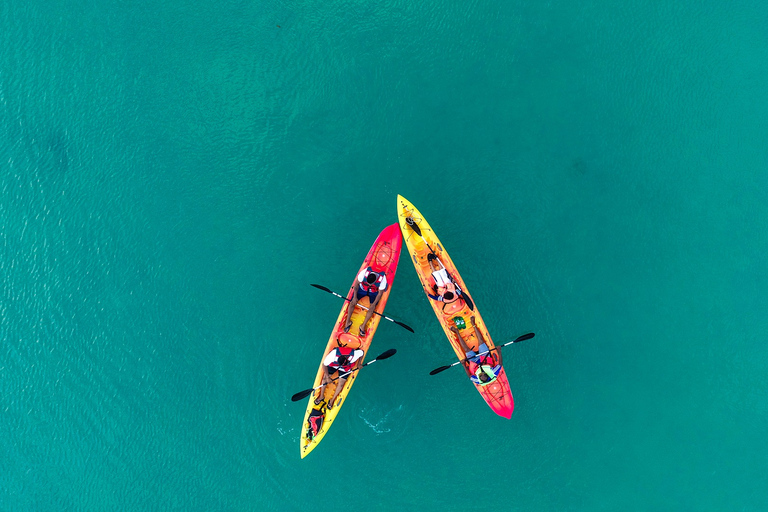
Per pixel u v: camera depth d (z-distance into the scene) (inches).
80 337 891.4
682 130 892.0
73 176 898.1
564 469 886.4
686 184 890.1
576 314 885.2
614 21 893.2
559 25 890.7
